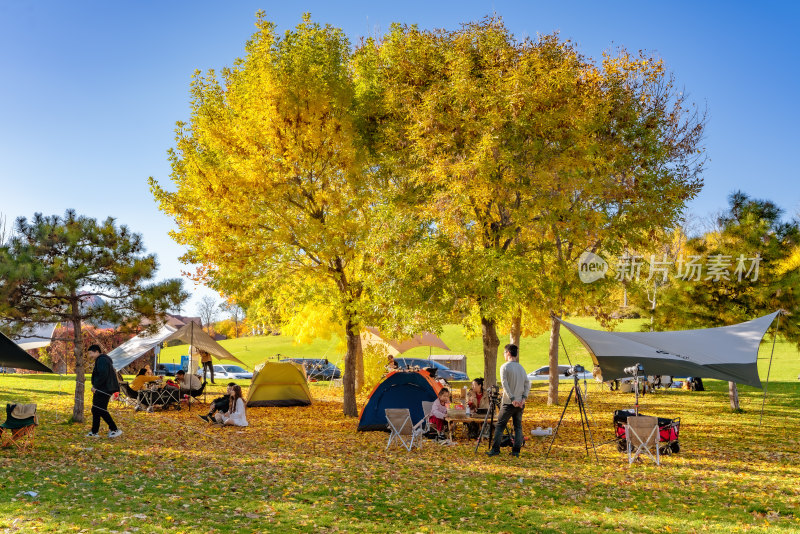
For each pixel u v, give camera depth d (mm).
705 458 11711
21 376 28375
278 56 15234
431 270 15289
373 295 16234
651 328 19578
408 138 16031
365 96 16766
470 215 16391
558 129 15531
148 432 13625
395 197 15945
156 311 14109
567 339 48344
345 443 13094
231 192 14992
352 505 7730
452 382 32281
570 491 8805
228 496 7914
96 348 12680
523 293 15133
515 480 9508
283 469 9969
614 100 17484
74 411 14281
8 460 9594
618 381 27672
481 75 16219
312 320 23172
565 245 18406
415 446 12875
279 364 20188
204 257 15750
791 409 20109
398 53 17031
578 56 17672
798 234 18281
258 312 22031
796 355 41625
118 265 13781
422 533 6676
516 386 11703
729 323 18266
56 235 13320
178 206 15273
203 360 27719
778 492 8781
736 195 19234
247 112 14898
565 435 14633
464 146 15500
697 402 22406
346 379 17922
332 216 15773
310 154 15609
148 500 7457
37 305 13438
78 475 8672
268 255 15609
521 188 15219
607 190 16625
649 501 8273
